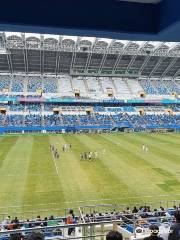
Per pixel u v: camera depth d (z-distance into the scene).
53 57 108.19
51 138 84.19
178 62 115.50
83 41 102.94
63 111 107.56
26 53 104.81
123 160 54.06
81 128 100.62
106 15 6.78
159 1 6.71
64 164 51.16
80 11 6.71
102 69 116.56
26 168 48.28
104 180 41.66
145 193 36.19
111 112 110.69
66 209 31.47
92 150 63.88
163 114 112.19
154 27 6.94
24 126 97.38
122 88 117.44
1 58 107.12
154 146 69.25
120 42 104.50
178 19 6.05
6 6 6.46
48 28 6.68
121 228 18.86
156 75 122.50
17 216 29.83
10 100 106.56
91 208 31.67
